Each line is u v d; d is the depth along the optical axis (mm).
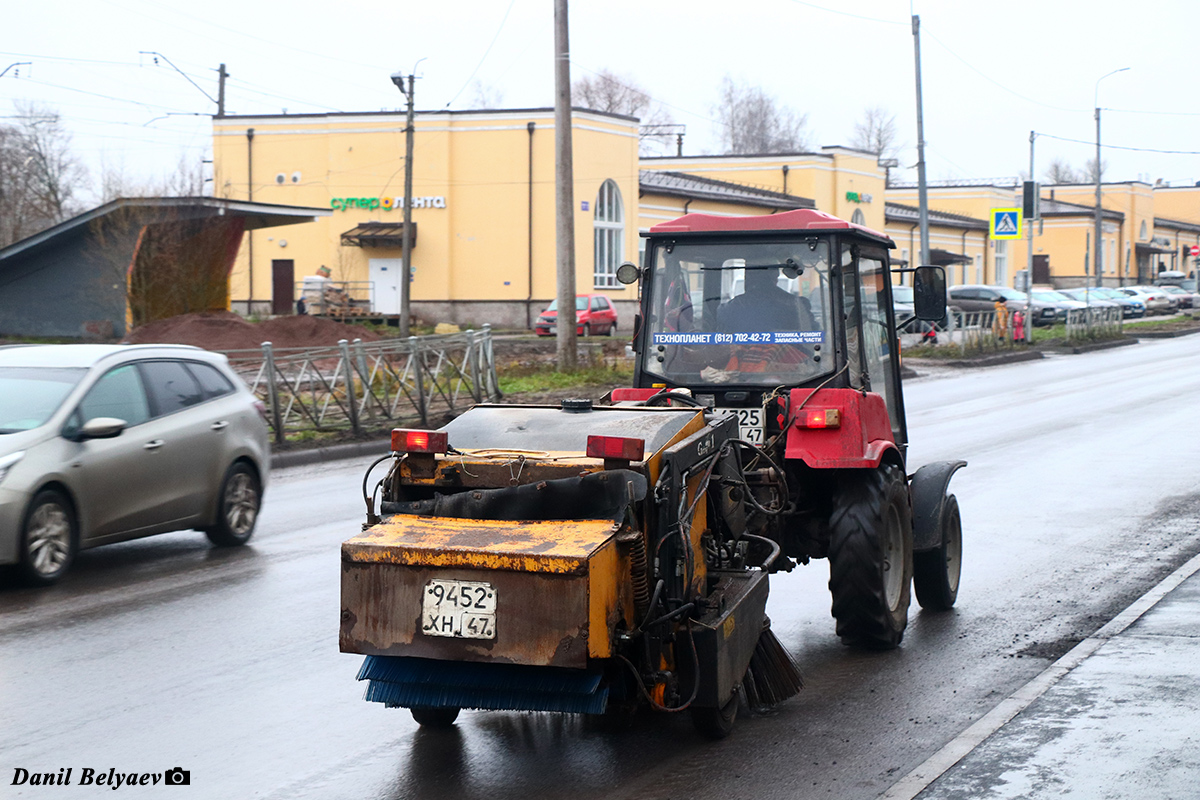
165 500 9625
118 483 9219
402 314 40375
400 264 50281
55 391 9125
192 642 7195
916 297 8086
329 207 50812
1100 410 20734
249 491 10555
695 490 5473
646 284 7496
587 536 4777
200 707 5984
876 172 67125
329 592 8523
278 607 8078
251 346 31109
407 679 4941
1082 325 41719
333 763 5223
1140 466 14180
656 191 53281
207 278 35281
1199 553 9406
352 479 14570
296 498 13086
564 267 24859
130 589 8625
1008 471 13945
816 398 6863
